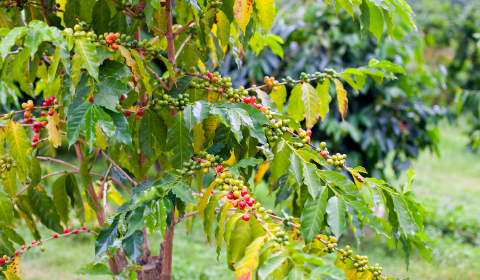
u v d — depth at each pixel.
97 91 1.40
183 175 1.53
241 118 1.47
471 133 7.50
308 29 4.76
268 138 1.65
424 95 5.45
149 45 1.73
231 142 1.69
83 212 2.15
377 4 1.68
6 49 1.24
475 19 7.83
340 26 4.70
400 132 4.66
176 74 1.87
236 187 1.42
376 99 4.66
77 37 1.44
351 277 1.59
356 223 1.37
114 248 1.39
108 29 1.84
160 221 1.32
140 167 2.05
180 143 1.59
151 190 1.38
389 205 1.55
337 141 4.54
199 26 1.77
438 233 5.58
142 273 2.06
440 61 8.91
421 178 9.40
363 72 2.00
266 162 2.07
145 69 1.69
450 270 4.41
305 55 4.55
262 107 1.68
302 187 1.91
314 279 1.04
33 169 1.78
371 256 4.86
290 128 1.78
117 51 1.75
